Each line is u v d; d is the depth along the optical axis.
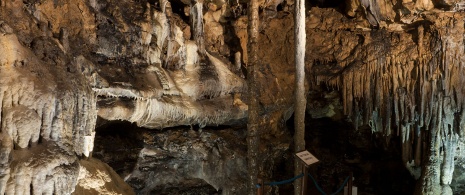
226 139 8.78
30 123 4.73
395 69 10.28
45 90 4.96
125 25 7.22
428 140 10.44
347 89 10.45
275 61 9.84
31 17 5.74
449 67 9.89
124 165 7.77
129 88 6.73
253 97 7.74
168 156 8.26
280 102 9.64
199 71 8.23
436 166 10.34
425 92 10.16
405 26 10.23
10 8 5.45
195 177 8.45
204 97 8.40
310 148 12.30
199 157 8.37
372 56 10.32
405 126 10.62
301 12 7.58
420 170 11.23
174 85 7.70
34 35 5.58
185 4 9.43
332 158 12.40
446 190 10.30
